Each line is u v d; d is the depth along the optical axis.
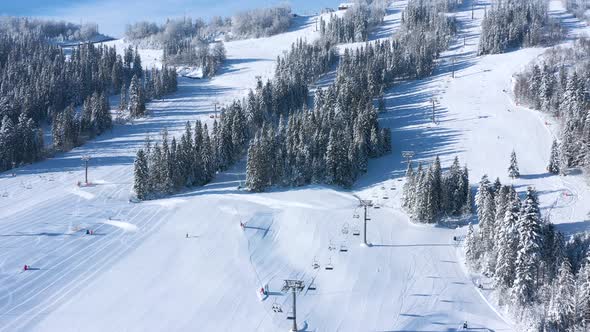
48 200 90.56
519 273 54.06
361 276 62.00
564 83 121.31
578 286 51.12
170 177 94.69
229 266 64.56
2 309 54.09
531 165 94.50
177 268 64.06
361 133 103.81
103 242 72.12
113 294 57.78
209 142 101.81
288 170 97.19
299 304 55.91
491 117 121.81
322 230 75.50
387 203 86.00
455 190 79.62
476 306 56.19
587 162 88.56
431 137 113.31
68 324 51.78
